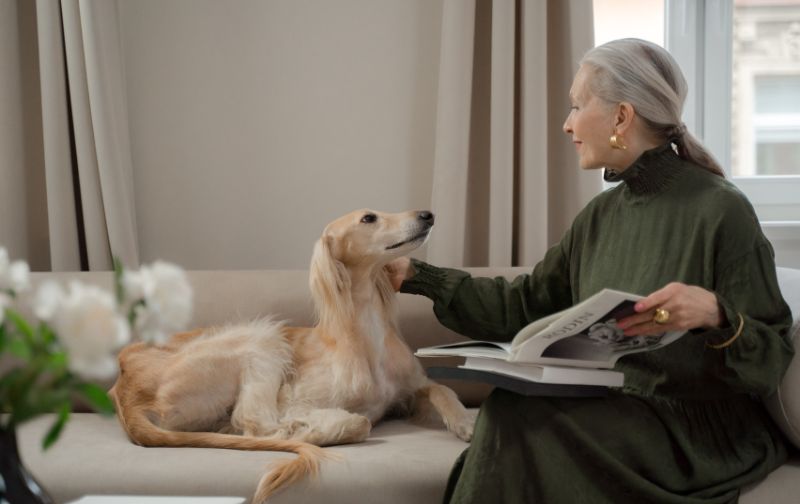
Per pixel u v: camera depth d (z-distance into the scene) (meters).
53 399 0.78
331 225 1.96
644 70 1.61
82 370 0.74
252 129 2.68
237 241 2.69
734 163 2.74
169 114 2.67
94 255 2.45
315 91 2.67
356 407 1.91
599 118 1.64
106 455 1.61
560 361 1.42
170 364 1.89
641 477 1.37
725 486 1.42
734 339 1.37
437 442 1.75
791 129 2.72
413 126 2.66
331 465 1.53
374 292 1.97
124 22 2.64
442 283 1.90
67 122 2.46
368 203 2.68
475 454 1.42
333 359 1.91
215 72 2.67
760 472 1.47
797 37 2.70
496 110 2.43
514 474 1.39
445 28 2.46
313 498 1.48
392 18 2.65
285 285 2.19
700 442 1.47
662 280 1.55
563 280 1.83
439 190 2.46
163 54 2.66
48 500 0.89
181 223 2.68
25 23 2.58
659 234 1.58
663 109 1.61
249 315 2.14
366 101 2.67
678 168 1.61
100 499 1.10
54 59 2.43
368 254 1.91
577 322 1.29
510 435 1.41
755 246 1.49
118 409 1.86
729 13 2.70
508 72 2.43
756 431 1.53
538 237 2.43
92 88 2.40
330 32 2.66
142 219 2.67
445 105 2.45
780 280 1.76
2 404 0.79
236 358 1.92
